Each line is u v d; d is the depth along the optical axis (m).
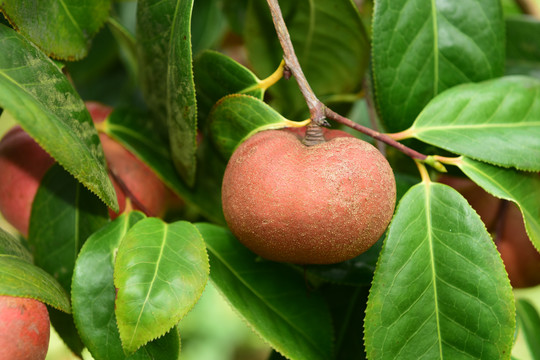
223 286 0.33
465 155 0.34
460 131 0.35
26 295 0.31
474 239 0.33
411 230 0.33
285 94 0.40
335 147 0.32
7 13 0.32
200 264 0.32
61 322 0.35
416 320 0.32
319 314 0.35
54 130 0.30
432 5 0.36
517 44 0.43
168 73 0.34
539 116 0.35
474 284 0.32
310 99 0.33
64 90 0.32
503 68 0.37
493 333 0.32
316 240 0.31
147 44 0.36
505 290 0.32
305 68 0.40
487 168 0.34
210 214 0.38
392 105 0.36
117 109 0.39
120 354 0.32
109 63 0.48
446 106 0.35
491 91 0.36
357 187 0.31
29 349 0.31
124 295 0.31
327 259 0.32
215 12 0.45
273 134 0.33
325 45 0.39
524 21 0.43
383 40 0.36
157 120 0.38
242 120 0.34
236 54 0.52
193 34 0.45
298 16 0.38
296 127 0.34
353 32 0.38
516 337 0.36
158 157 0.38
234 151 0.33
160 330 0.30
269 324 0.33
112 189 0.32
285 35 0.33
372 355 0.32
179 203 0.40
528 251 0.38
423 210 0.33
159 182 0.39
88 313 0.32
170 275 0.31
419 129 0.35
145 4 0.35
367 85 0.40
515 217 0.38
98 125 0.38
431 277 0.33
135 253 0.31
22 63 0.31
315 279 0.37
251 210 0.31
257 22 0.40
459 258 0.32
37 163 0.37
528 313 0.41
